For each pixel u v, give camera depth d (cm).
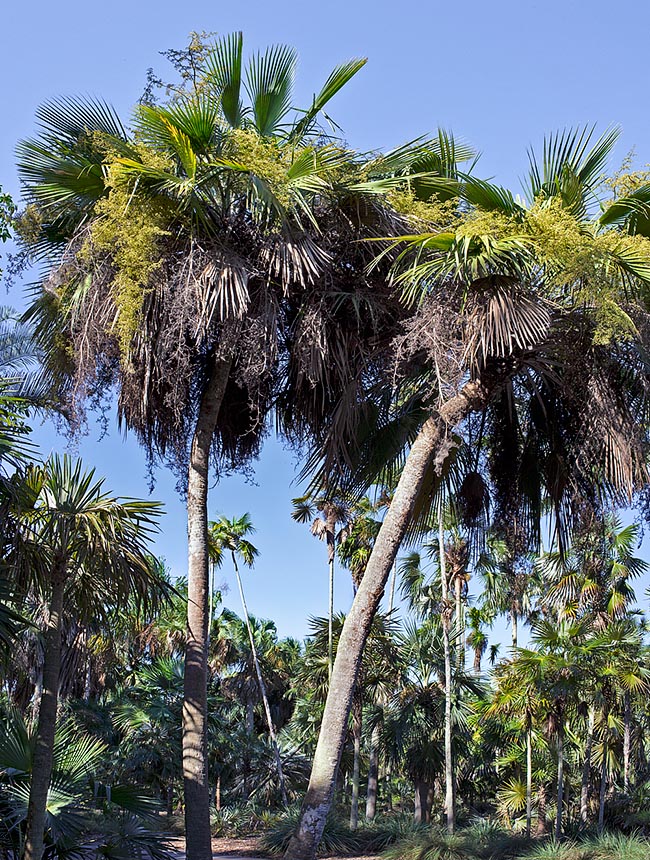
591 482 862
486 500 914
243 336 724
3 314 803
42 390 798
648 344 748
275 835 1734
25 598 745
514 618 2511
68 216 824
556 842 1455
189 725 686
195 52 759
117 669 2358
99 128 802
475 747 2511
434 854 1430
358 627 691
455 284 730
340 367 785
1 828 698
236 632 3200
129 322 688
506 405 899
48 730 667
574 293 739
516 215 774
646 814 1930
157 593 725
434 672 2123
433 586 2625
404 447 863
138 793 803
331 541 2291
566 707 1830
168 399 754
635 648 1856
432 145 832
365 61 798
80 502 705
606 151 820
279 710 3428
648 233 798
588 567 938
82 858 735
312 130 816
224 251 727
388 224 786
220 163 716
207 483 762
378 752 2208
